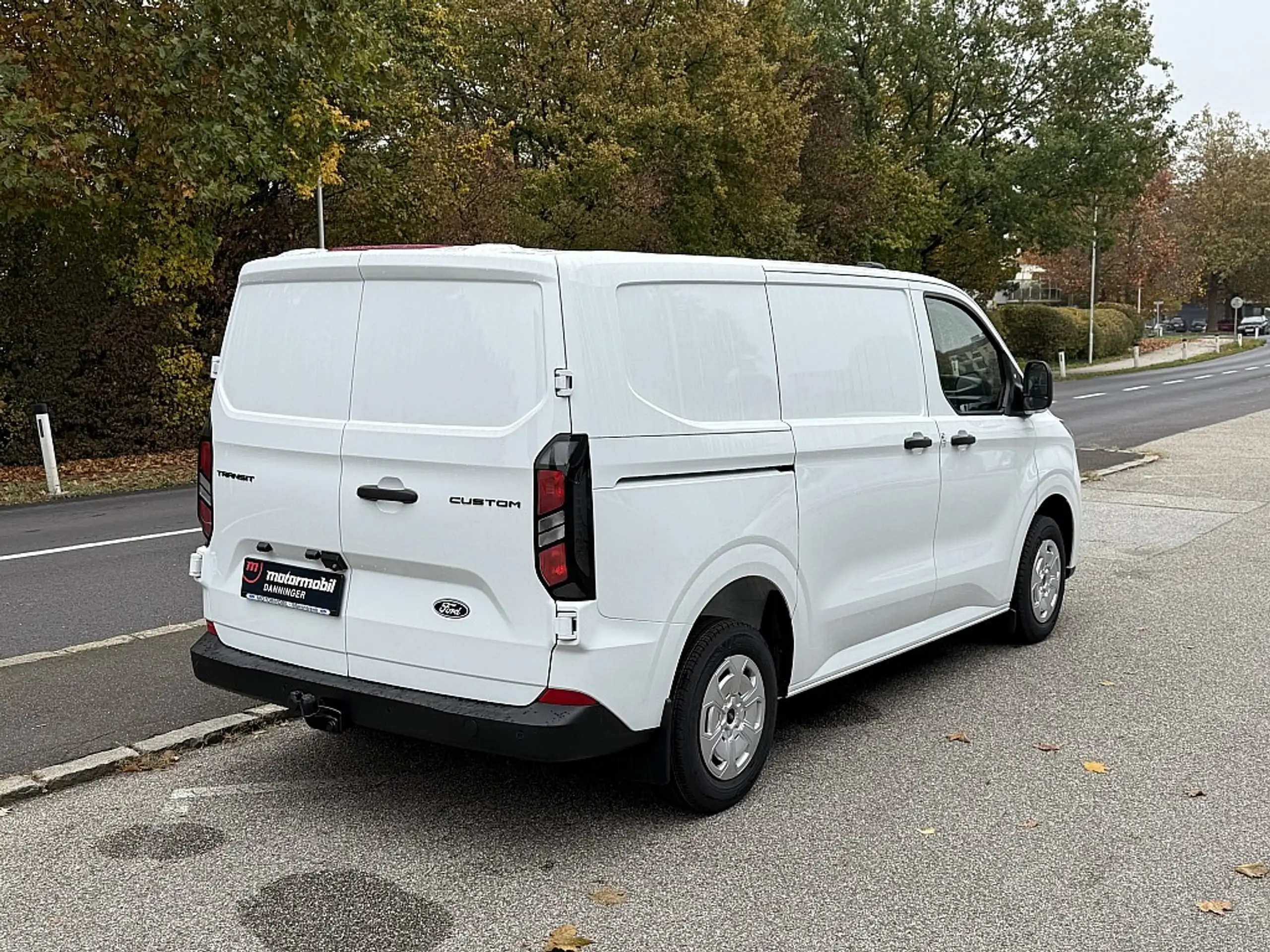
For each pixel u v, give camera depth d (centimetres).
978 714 548
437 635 394
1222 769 475
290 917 354
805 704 566
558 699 376
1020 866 387
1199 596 789
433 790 456
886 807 438
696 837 412
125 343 1775
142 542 1034
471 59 2497
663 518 399
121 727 515
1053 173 3728
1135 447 1736
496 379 382
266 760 489
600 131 2483
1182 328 10519
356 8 1577
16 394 1706
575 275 381
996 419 617
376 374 409
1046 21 3788
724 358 435
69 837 411
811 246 3228
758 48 2841
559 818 429
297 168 1692
